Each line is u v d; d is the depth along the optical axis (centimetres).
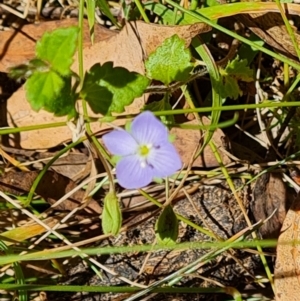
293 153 20
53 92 15
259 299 19
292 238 18
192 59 18
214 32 20
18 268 18
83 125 18
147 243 19
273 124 20
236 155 20
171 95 19
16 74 15
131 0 20
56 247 19
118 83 16
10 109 19
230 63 18
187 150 19
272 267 19
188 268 18
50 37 15
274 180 19
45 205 20
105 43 19
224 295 19
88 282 19
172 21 20
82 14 17
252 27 19
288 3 19
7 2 21
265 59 21
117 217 16
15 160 20
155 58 17
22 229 19
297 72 20
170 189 19
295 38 19
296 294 17
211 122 18
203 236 19
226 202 19
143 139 15
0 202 19
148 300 19
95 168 19
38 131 19
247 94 20
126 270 19
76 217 19
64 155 20
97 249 15
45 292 19
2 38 20
